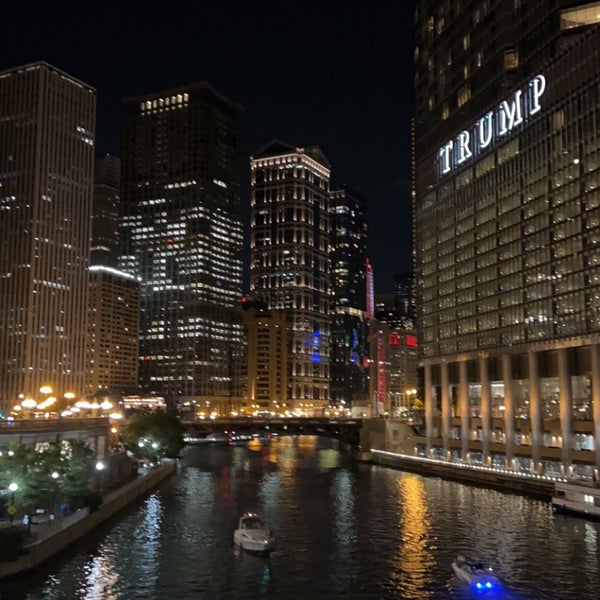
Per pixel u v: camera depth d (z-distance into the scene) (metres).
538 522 98.19
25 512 81.00
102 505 96.62
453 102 193.38
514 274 159.62
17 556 68.94
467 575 68.44
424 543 85.31
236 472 175.62
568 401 139.75
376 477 163.25
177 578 69.94
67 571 71.44
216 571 72.62
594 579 69.56
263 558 78.00
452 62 195.62
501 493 130.62
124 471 129.62
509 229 162.75
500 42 170.38
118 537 87.56
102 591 65.50
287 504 117.06
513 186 162.00
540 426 148.50
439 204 197.75
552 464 143.62
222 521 99.44
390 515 105.38
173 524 96.62
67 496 85.44
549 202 148.50
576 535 88.94
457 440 181.88
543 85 152.25
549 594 65.12
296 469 185.50
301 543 85.69
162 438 167.12
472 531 92.06
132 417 174.38
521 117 160.00
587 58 139.00
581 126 140.00
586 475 133.75
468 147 183.50
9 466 76.62
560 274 143.75
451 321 186.62
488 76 175.38
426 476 165.75
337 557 78.62
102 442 136.75
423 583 68.62
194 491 134.00
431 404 197.12
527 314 153.75
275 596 64.69
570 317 139.88
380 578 70.31
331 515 105.62
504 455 160.00
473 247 178.00
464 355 178.50
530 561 76.31
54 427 112.69
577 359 139.50
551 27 151.62
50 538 75.00
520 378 156.75
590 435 137.50
